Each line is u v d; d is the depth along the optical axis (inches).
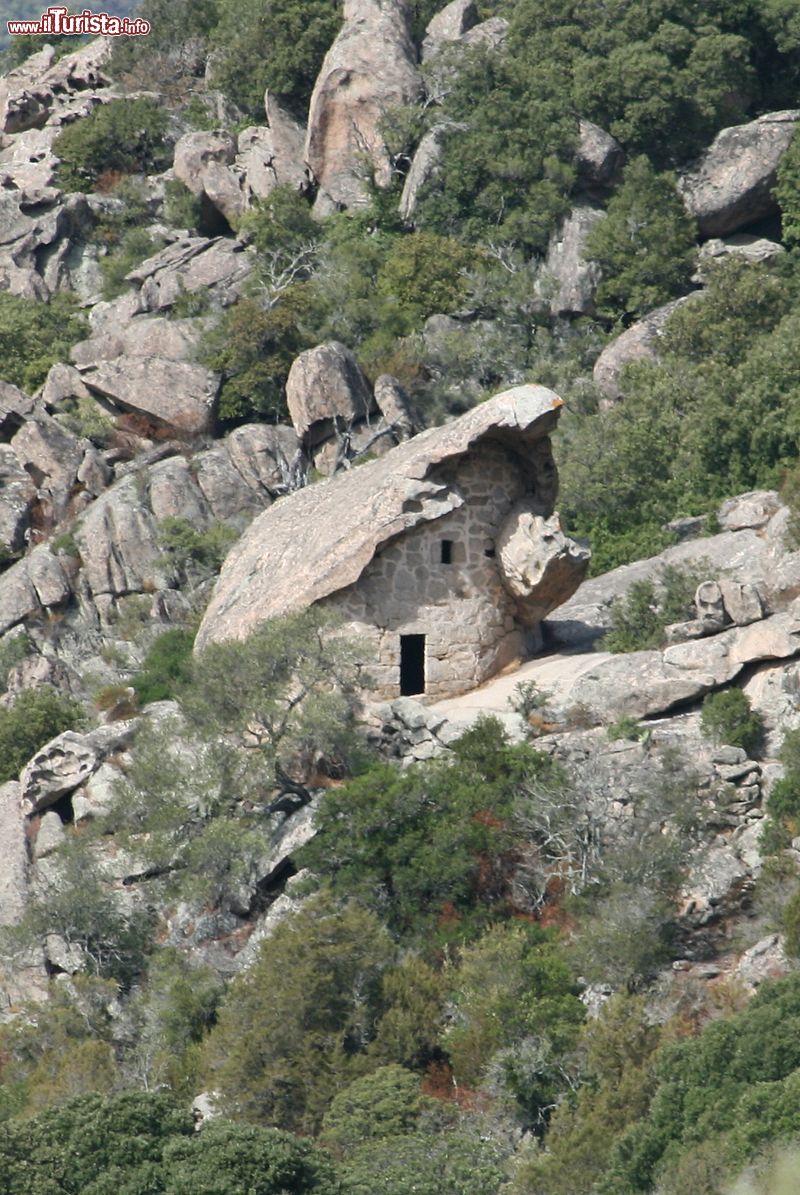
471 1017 4719.5
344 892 5196.9
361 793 5324.8
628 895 5019.7
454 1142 4340.6
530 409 5841.5
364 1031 4813.0
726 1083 4173.2
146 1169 3890.3
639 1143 4136.3
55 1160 3927.2
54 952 5551.2
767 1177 3794.3
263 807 5664.4
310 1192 3882.9
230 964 5329.7
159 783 5664.4
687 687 5575.8
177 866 5595.5
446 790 5349.4
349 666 5841.5
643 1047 4534.9
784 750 5319.9
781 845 5147.6
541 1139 4507.9
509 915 5177.2
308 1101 4650.6
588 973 4874.5
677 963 4950.8
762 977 4815.5
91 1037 5187.0
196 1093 4815.5
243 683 5748.0
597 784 5295.3
